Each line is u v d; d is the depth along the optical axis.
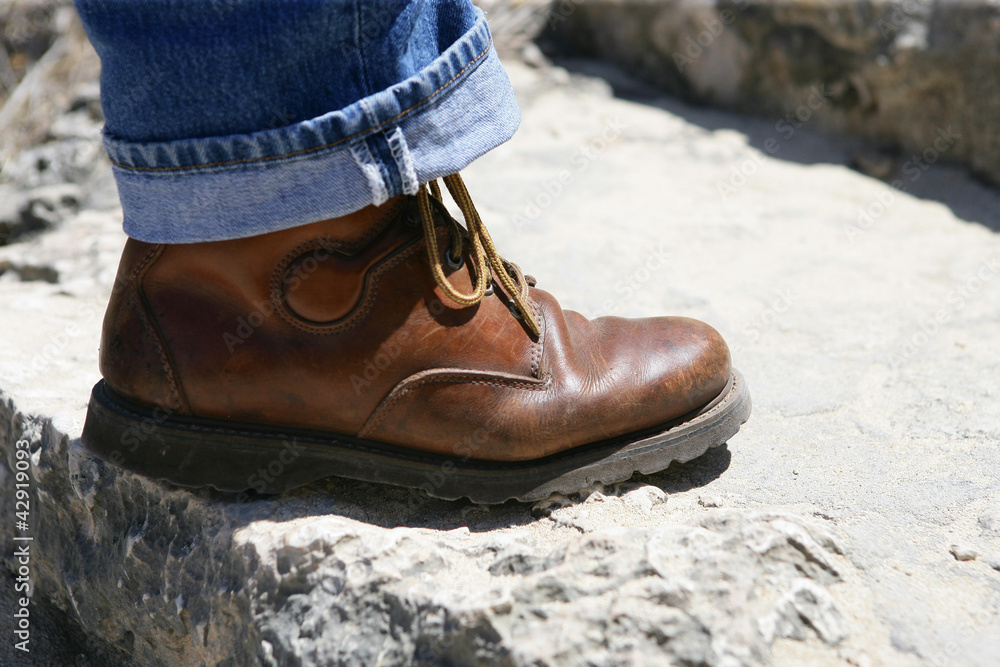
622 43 2.23
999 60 1.50
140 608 0.98
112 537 1.00
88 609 1.02
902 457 1.00
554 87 2.15
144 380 0.92
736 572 0.88
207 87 0.87
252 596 0.91
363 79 0.88
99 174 1.63
